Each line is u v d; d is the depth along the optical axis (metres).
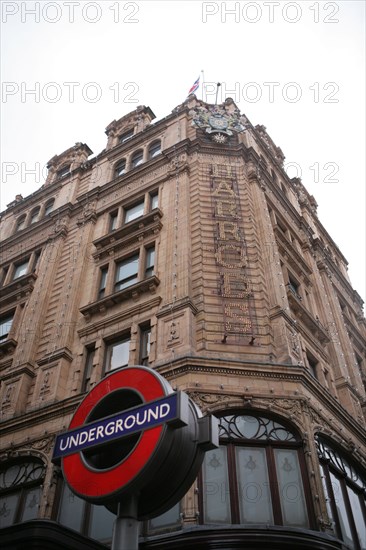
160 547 12.49
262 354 18.06
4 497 17.88
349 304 37.22
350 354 27.27
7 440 19.23
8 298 28.20
